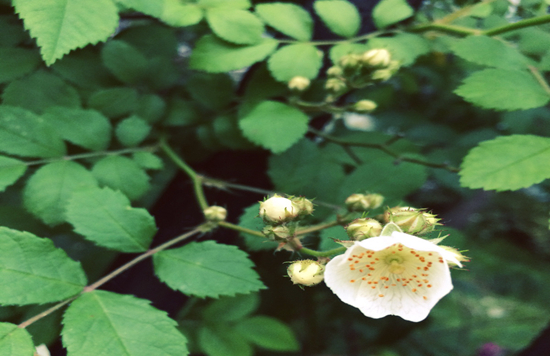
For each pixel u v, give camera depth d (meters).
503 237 0.92
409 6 0.22
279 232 0.19
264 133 0.21
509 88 0.19
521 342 0.58
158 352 0.17
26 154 0.20
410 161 0.23
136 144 0.22
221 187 0.22
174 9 0.21
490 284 0.70
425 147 0.32
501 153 0.18
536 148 0.18
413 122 0.34
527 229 0.90
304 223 0.22
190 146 0.24
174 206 0.22
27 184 0.20
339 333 0.45
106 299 0.18
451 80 0.33
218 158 0.24
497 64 0.20
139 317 0.17
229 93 0.23
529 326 0.60
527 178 0.17
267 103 0.21
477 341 0.57
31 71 0.21
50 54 0.17
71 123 0.21
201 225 0.21
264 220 0.19
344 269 0.18
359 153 0.26
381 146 0.25
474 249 0.82
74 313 0.17
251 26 0.21
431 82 0.34
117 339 0.17
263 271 0.30
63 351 0.20
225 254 0.19
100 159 0.21
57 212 0.20
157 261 0.19
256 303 0.28
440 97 0.37
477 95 0.19
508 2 0.22
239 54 0.21
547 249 0.88
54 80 0.21
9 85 0.20
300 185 0.23
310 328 0.40
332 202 0.23
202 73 0.23
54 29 0.17
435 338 0.51
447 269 0.17
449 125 0.36
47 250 0.18
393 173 0.23
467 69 0.26
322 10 0.22
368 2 0.23
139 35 0.23
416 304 0.18
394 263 0.18
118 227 0.19
